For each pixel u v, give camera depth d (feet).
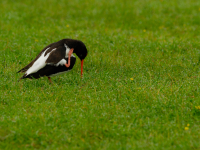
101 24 69.67
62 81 39.55
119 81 39.29
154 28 67.26
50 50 37.35
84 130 27.43
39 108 31.35
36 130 27.53
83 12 80.84
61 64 36.83
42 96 34.55
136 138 26.73
